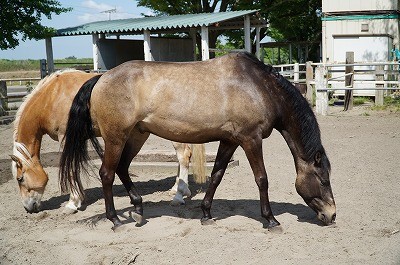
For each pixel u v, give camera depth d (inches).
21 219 220.7
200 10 1052.5
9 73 1857.8
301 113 190.5
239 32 1057.5
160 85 189.3
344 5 668.1
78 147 199.9
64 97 230.4
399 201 223.6
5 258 178.4
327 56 687.7
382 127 421.7
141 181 284.4
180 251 175.0
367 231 188.1
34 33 668.1
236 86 186.5
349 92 543.5
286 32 1166.3
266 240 182.1
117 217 201.9
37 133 229.8
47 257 176.6
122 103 190.7
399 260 161.6
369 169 283.4
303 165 192.7
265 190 190.2
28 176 224.8
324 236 184.1
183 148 239.3
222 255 170.2
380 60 659.4
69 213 226.4
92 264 169.2
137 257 171.9
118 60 750.5
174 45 721.6
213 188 202.1
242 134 187.6
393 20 646.5
